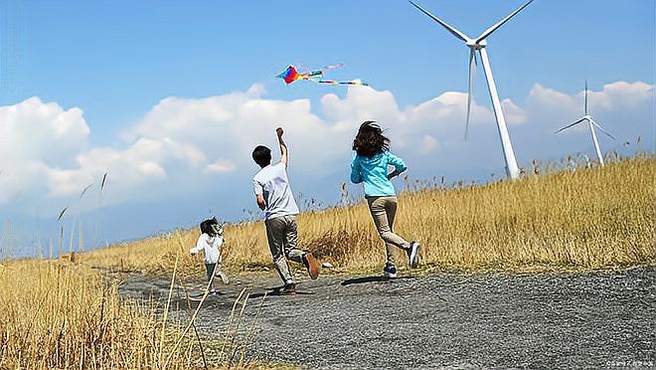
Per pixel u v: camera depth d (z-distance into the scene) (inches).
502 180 561.3
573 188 470.6
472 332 231.5
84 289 237.3
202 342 239.3
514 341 215.2
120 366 198.2
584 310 254.1
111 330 213.8
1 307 224.4
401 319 263.0
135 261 600.1
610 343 204.5
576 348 201.6
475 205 490.3
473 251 427.5
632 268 337.7
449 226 467.8
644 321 230.2
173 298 375.2
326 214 565.0
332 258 503.2
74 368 197.3
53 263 242.4
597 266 356.5
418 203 529.3
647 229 377.7
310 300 330.3
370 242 499.2
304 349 223.6
